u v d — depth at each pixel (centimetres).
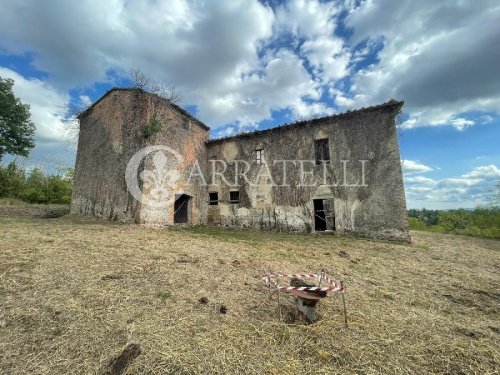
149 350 207
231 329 246
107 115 1095
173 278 366
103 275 354
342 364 205
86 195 1136
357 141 958
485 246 889
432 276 474
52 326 237
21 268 353
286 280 396
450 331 265
